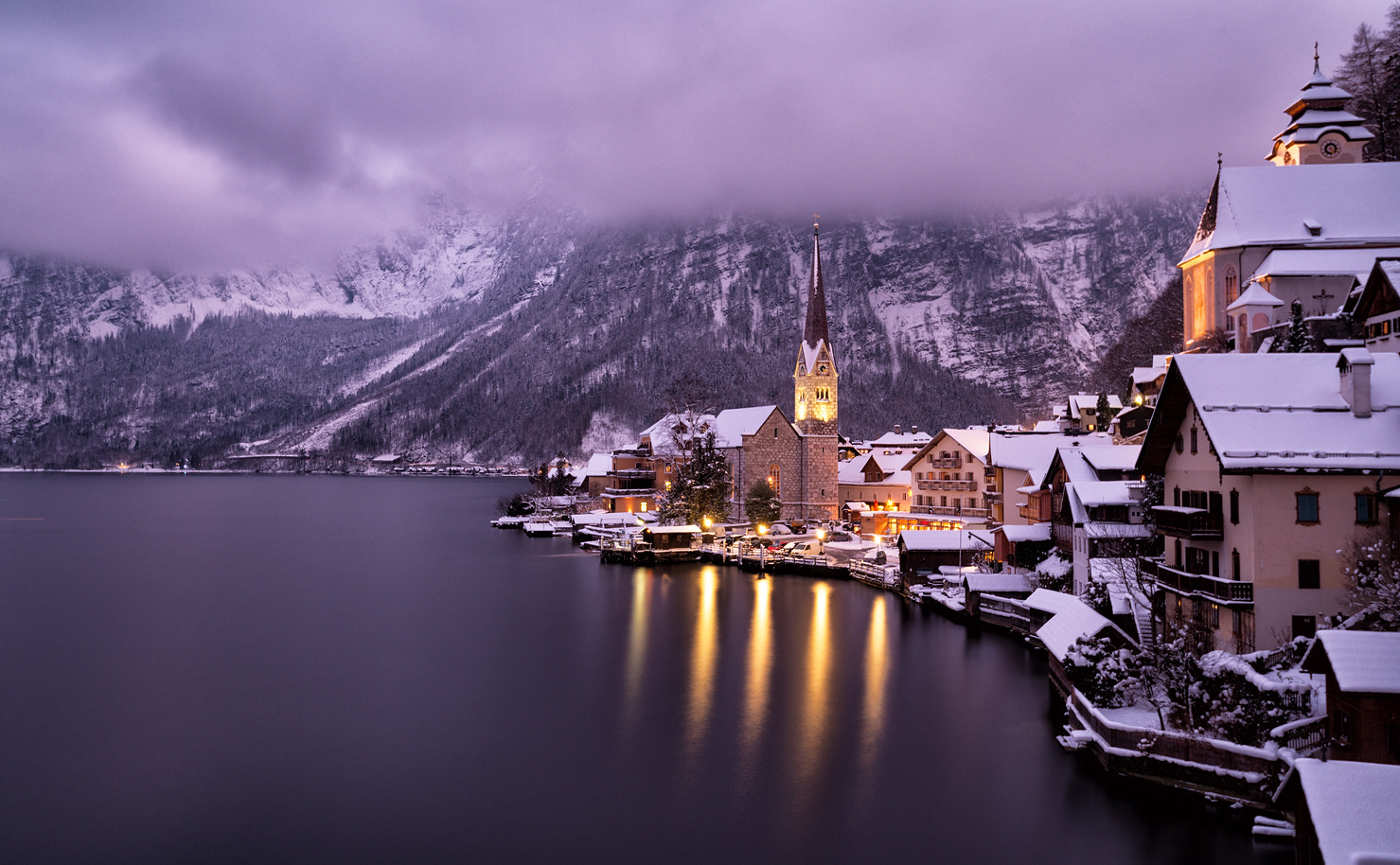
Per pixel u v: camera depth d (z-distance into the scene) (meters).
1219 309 79.56
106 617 83.50
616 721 50.94
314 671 62.75
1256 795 35.09
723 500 139.25
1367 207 76.56
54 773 43.50
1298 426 43.44
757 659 64.81
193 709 53.75
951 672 59.53
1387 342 54.22
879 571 95.81
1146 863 33.03
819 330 147.75
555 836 36.66
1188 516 45.50
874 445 194.00
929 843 35.53
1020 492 85.75
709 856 34.81
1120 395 142.00
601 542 127.19
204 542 154.00
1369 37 105.75
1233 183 80.69
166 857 35.12
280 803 40.00
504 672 62.12
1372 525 41.34
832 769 43.16
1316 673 35.72
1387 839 21.55
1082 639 46.84
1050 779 40.69
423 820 38.19
